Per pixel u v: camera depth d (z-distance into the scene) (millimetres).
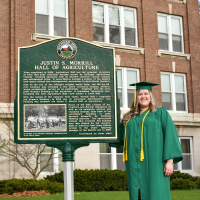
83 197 10750
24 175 15859
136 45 20141
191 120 20453
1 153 15414
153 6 20750
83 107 7020
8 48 16562
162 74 20719
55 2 18219
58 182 13758
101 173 14977
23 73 7070
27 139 6836
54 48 7199
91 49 7250
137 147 6262
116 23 19828
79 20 18391
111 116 7020
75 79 7113
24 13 17062
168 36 21328
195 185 15391
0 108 15812
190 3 22031
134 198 6117
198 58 21688
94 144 17562
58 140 6848
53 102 7000
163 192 6062
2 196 11258
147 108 6633
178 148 6152
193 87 21172
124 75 19297
